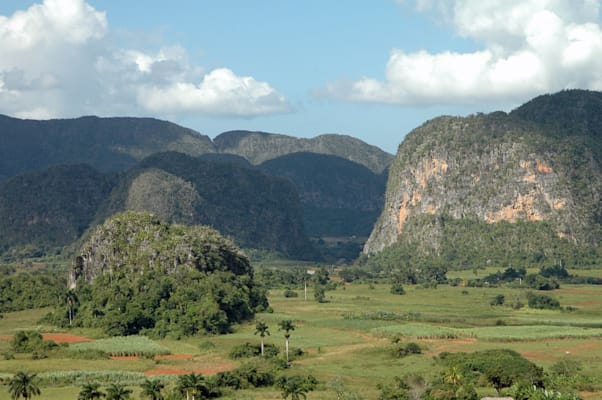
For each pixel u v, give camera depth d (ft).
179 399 437.99
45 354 594.24
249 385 489.26
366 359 565.12
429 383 458.50
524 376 462.19
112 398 408.87
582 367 510.17
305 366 543.80
